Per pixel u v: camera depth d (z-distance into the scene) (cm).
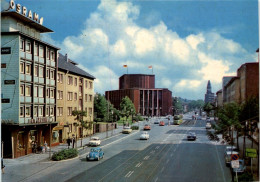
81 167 2741
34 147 3712
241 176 2053
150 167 2711
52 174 2441
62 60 5372
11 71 3416
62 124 4706
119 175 2355
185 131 6962
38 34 4012
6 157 3344
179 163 2917
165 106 14862
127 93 14388
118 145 4469
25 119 3531
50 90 4219
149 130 7312
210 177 2266
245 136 2642
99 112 8300
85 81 5850
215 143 4644
